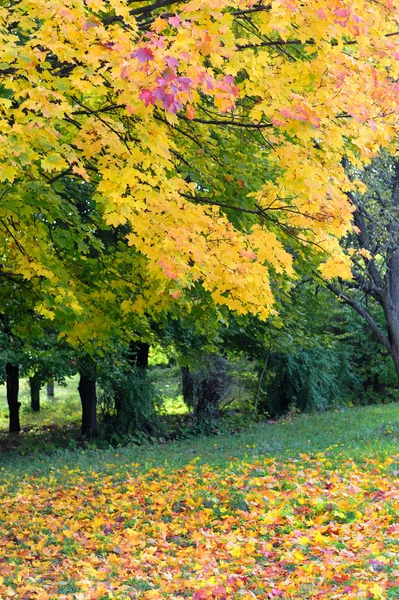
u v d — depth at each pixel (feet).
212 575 17.78
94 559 20.48
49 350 48.73
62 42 14.70
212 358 65.21
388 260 46.50
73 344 26.09
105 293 24.18
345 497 24.73
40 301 21.75
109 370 54.29
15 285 24.97
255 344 66.39
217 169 22.43
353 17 13.99
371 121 15.48
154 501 27.73
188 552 20.81
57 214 20.58
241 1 14.62
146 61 12.46
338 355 83.87
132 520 25.21
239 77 17.21
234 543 20.94
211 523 24.18
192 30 13.32
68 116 16.97
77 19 14.20
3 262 23.03
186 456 42.75
